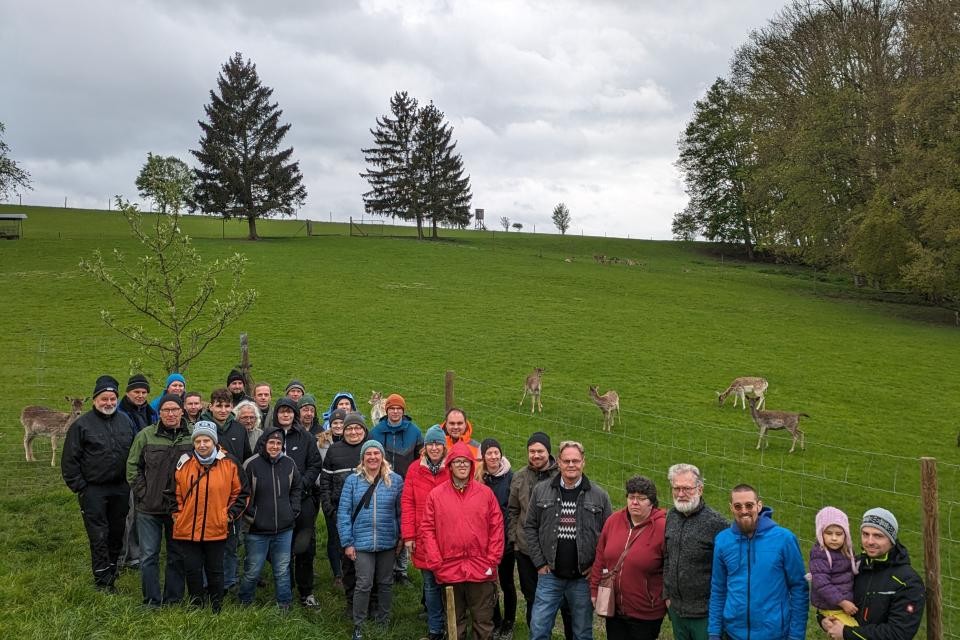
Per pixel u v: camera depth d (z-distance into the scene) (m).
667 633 8.84
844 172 50.91
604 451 19.22
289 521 8.45
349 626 8.39
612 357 30.48
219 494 8.02
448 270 53.16
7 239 56.66
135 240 57.97
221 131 67.50
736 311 43.09
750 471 18.19
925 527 6.34
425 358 28.91
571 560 7.46
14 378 23.34
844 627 5.67
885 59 50.03
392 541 8.35
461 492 7.83
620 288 49.47
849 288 55.59
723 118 74.38
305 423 10.69
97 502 8.52
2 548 9.80
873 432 22.06
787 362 31.00
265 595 9.04
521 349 31.11
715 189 76.75
